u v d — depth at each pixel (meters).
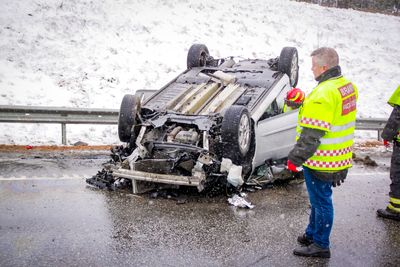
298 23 21.44
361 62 19.00
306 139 3.69
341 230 4.89
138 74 13.59
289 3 24.39
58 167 7.04
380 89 16.88
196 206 5.46
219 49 16.61
